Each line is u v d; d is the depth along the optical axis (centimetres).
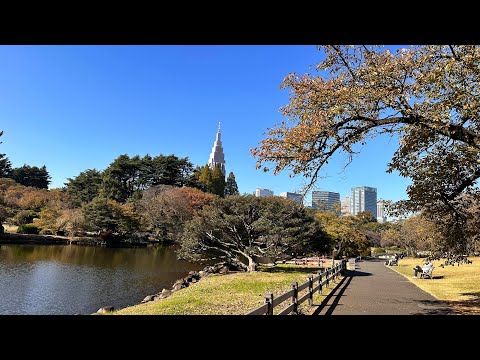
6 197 4900
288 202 2234
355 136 796
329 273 1603
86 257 3030
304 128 752
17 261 2494
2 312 1249
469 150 852
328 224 3653
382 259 4531
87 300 1509
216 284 1580
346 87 780
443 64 707
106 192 6166
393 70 743
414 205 1047
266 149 784
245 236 2403
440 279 1991
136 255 3553
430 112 709
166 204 5244
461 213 1076
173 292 1488
